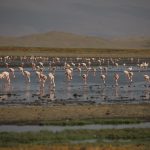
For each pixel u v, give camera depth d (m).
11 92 69.00
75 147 34.16
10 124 44.53
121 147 34.56
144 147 34.72
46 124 44.41
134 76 100.00
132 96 65.44
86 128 42.50
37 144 35.53
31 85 79.12
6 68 124.31
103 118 47.50
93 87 76.50
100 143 35.94
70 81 87.12
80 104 56.69
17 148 33.88
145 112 51.09
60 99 61.38
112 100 61.03
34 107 53.72
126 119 46.81
